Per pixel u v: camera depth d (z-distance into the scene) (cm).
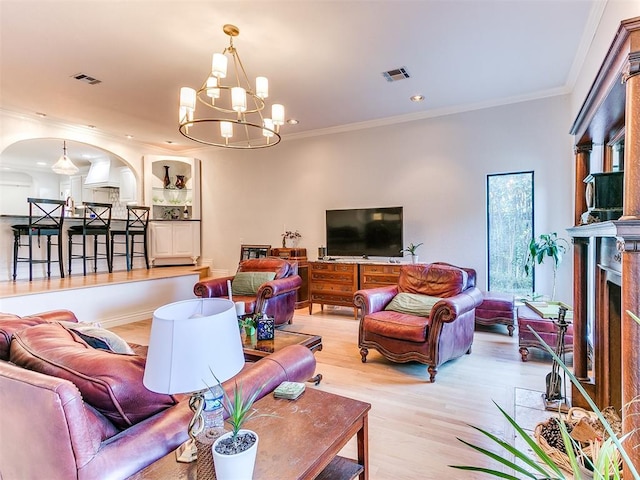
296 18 294
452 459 206
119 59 363
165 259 752
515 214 493
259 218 700
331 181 621
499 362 354
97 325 212
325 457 119
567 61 375
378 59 365
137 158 714
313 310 600
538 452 89
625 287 139
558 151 456
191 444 119
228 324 116
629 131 139
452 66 384
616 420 184
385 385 305
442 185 528
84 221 599
